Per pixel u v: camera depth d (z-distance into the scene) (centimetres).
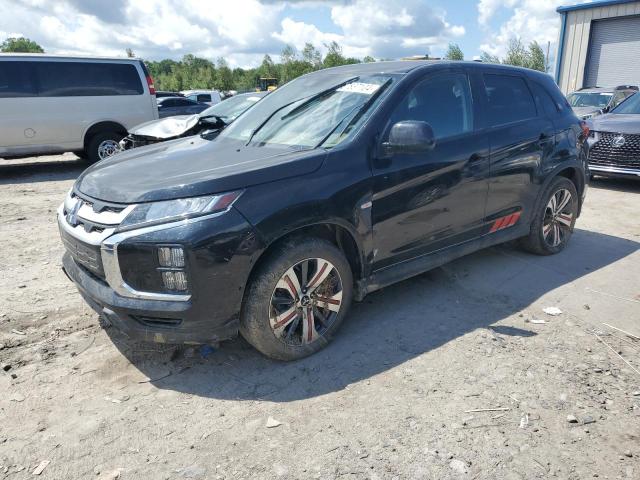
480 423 269
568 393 294
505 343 349
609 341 352
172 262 279
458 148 399
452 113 407
